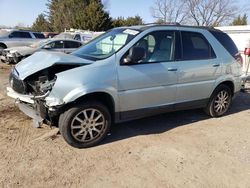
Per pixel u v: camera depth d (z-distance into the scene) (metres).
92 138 4.36
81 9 53.44
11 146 4.25
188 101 5.35
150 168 3.87
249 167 4.05
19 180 3.45
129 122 5.51
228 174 3.84
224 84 6.00
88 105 4.20
